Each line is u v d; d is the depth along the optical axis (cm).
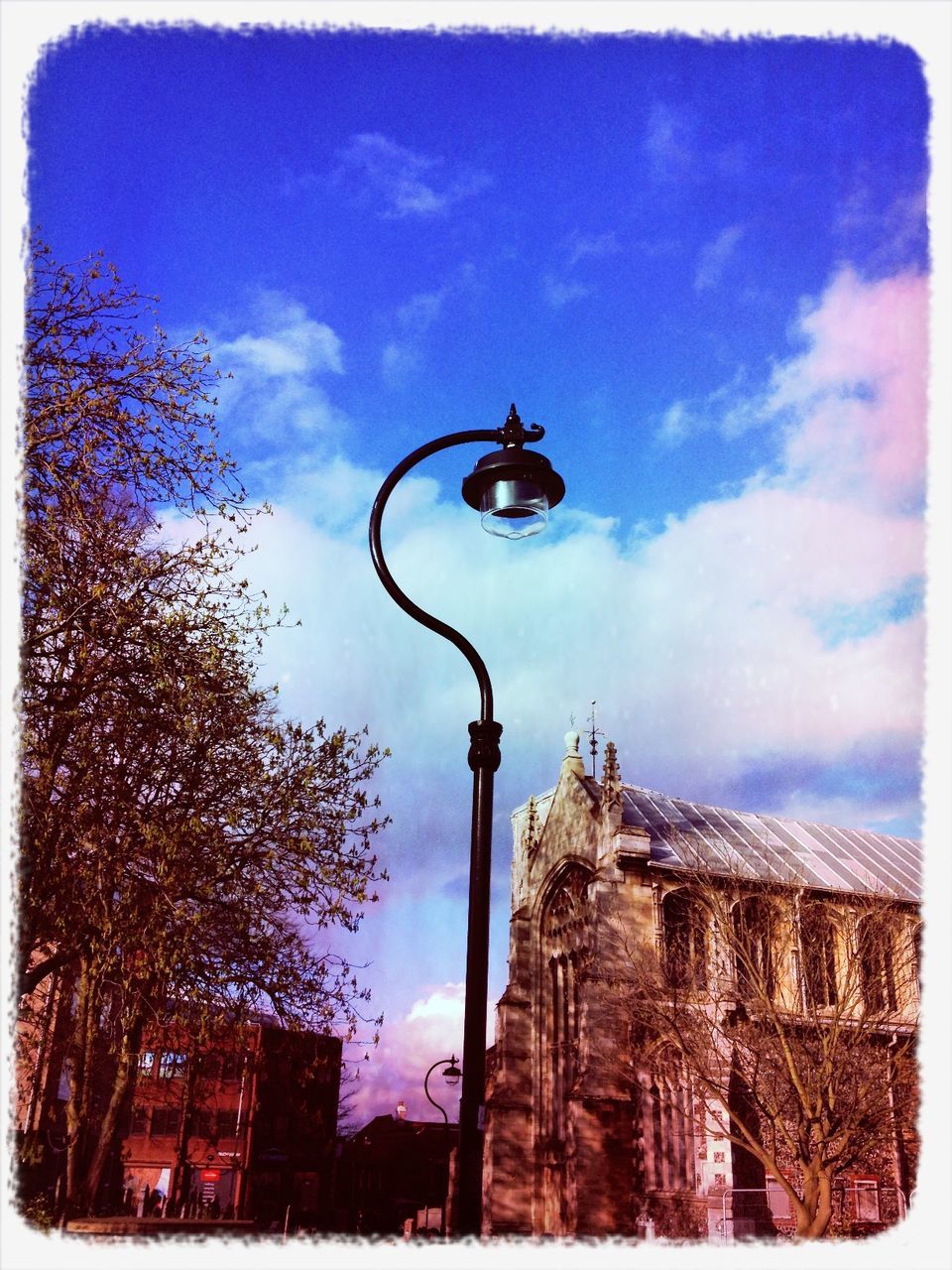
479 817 950
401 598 1007
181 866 1773
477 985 895
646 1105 3938
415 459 1065
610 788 4556
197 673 1812
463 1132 860
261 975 1945
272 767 1925
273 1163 6125
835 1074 2916
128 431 1772
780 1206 3522
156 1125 6100
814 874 4659
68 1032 2523
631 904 4266
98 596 1655
